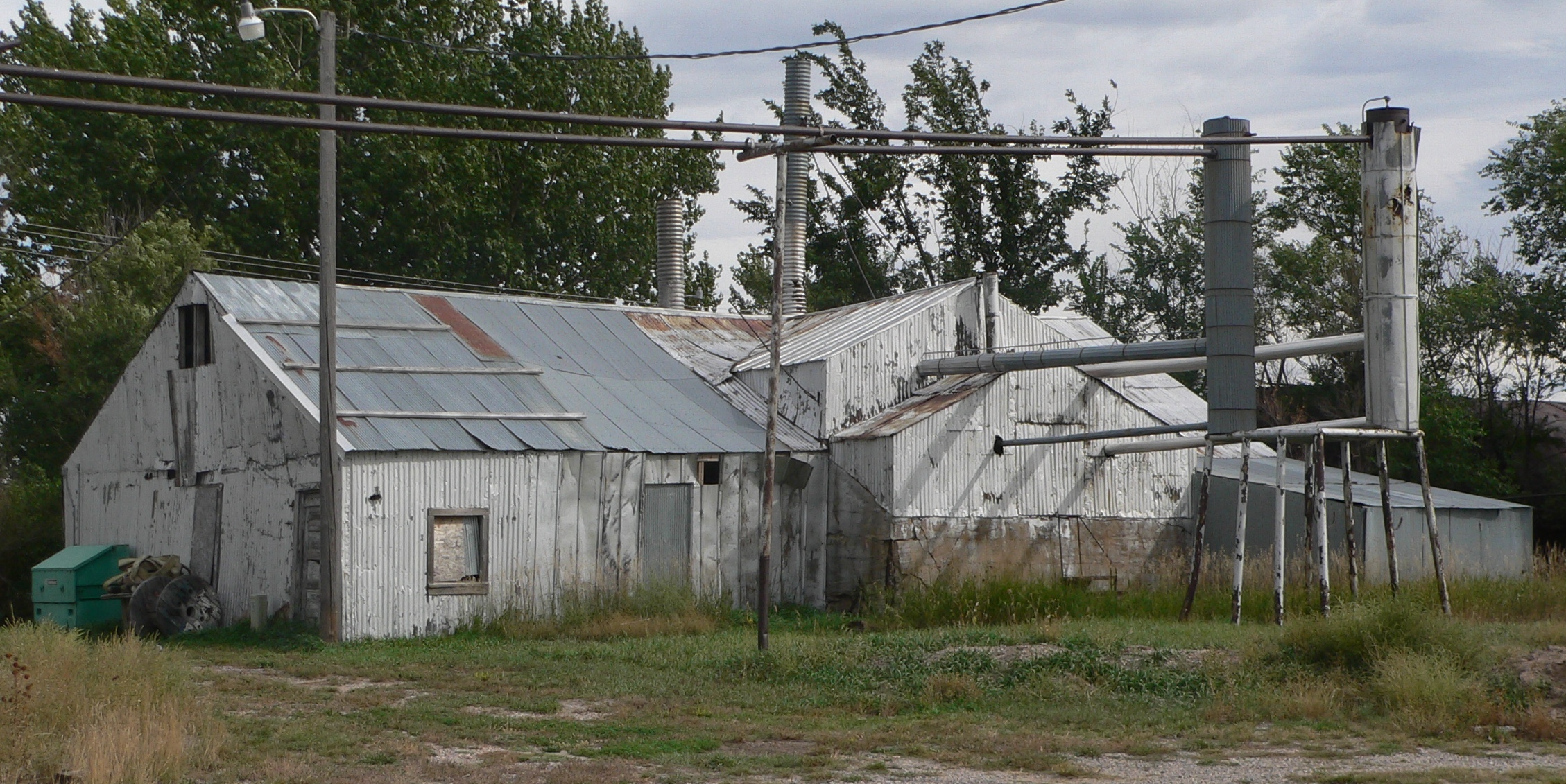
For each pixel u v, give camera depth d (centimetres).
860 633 2166
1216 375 2198
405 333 2664
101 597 2578
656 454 2545
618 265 4728
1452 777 1052
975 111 5062
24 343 3878
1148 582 2680
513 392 2583
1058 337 3116
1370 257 2172
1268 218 5097
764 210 5212
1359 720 1341
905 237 5166
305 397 2327
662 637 2142
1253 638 1686
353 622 2192
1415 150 2178
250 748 1192
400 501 2259
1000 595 2261
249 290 2634
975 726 1329
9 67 1032
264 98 1121
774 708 1455
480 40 4525
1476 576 2516
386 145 4166
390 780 1070
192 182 4209
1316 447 2081
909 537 2595
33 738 1119
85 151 4062
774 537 2681
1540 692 1388
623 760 1166
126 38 4075
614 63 4644
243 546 2448
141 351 2802
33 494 3456
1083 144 1492
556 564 2411
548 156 4444
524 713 1448
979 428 2703
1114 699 1445
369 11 4297
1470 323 4416
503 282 4450
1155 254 5625
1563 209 4450
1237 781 1063
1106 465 2852
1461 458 4109
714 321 3250
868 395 2806
